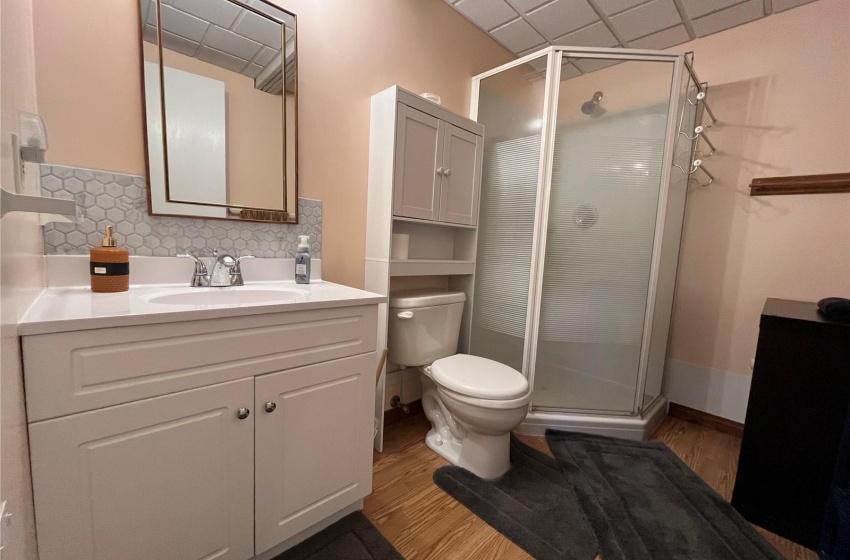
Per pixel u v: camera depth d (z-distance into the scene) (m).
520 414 1.39
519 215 1.95
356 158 1.61
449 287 2.18
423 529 1.20
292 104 1.38
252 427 0.92
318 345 1.03
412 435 1.81
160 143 1.12
